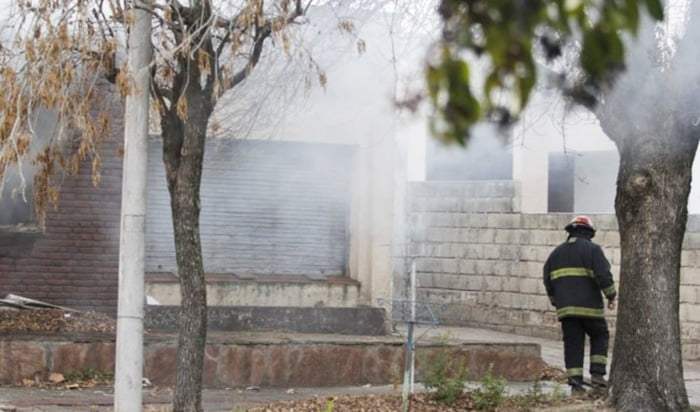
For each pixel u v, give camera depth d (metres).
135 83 7.73
